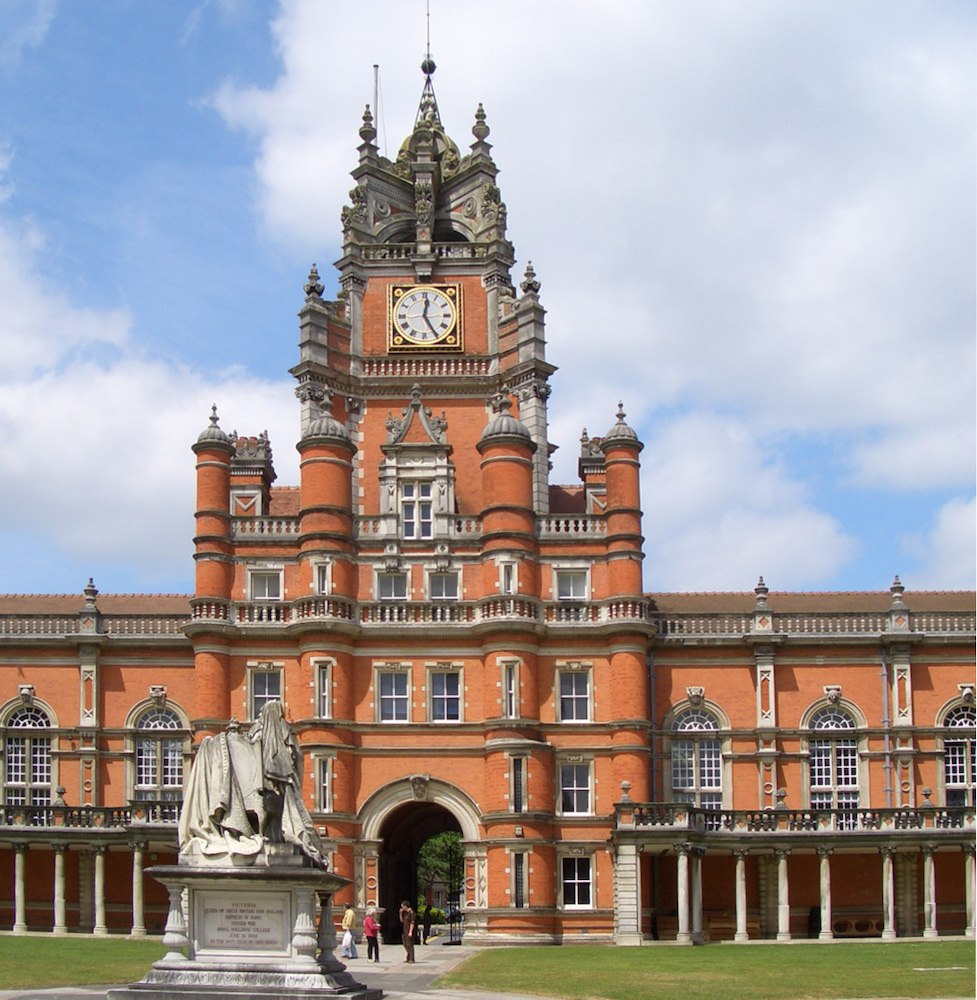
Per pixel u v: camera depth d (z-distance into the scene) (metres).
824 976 43.56
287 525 72.94
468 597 72.12
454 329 79.50
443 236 84.81
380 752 69.88
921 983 41.09
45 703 73.31
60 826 68.62
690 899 68.75
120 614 74.44
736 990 39.41
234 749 30.84
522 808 68.31
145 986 29.20
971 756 72.56
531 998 36.94
